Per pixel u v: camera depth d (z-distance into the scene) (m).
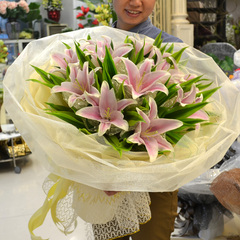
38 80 1.42
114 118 1.23
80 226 2.78
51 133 1.29
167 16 6.38
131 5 1.96
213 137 1.40
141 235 1.80
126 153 1.26
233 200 1.92
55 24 8.62
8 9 8.08
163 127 1.25
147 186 1.29
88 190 1.46
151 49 1.40
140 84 1.25
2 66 6.27
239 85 2.57
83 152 1.26
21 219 3.59
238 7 7.39
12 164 5.21
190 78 1.44
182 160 1.28
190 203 2.53
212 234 2.47
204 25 7.43
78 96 1.27
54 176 1.59
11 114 1.39
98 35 1.64
